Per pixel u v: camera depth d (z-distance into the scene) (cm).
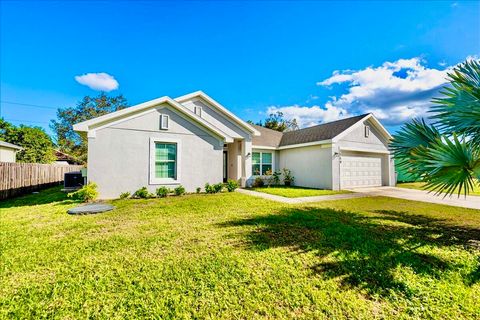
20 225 582
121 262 373
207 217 665
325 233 513
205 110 1455
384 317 250
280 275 333
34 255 399
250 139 1534
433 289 299
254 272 341
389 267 357
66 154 3216
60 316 251
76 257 392
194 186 1155
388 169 1631
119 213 711
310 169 1495
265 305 269
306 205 857
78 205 828
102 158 951
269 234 511
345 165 1434
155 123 1062
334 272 342
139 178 1021
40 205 845
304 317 251
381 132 1627
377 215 697
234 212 729
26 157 2580
